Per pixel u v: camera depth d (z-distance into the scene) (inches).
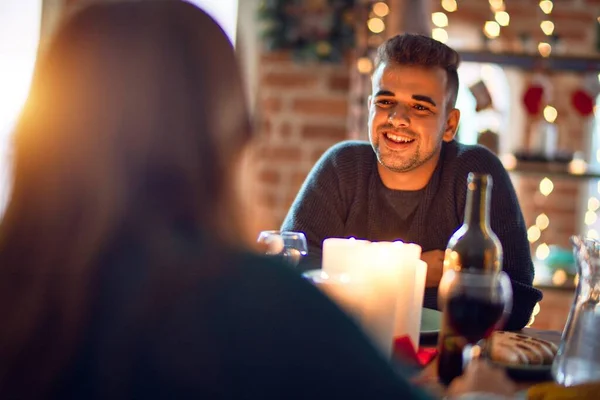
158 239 27.3
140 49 28.4
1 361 26.9
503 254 72.5
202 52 29.2
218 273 27.5
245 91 30.6
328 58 149.6
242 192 30.4
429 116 72.0
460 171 75.9
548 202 152.1
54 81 28.4
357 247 49.1
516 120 155.2
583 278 48.6
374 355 27.7
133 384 26.4
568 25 151.6
